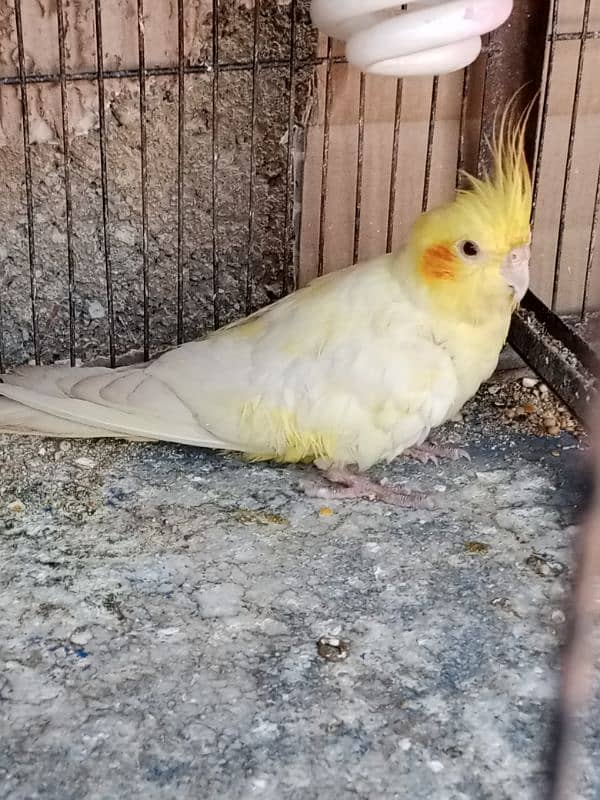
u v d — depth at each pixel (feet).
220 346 1.68
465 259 1.56
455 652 1.36
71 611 1.41
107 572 1.49
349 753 1.21
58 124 1.83
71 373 1.72
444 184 2.02
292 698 1.28
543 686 1.30
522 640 1.38
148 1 1.77
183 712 1.26
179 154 1.84
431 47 1.46
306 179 1.96
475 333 1.62
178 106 1.87
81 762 1.20
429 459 1.78
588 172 2.04
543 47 1.88
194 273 2.01
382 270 1.66
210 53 1.85
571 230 2.10
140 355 2.03
